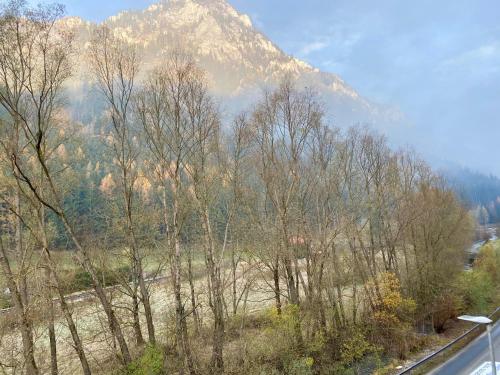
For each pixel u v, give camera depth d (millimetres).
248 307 39562
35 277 24547
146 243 35812
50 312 24828
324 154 39625
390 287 42062
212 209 34500
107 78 28094
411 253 52906
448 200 62906
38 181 25719
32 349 23141
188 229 36188
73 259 30578
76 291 37031
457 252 63594
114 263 38062
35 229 25453
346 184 42469
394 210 49906
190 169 29359
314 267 35656
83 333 33219
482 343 44031
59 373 27922
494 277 71000
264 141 35812
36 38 22812
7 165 22703
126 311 32625
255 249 35781
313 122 38625
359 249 46812
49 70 23562
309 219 38125
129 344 32562
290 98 36875
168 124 28172
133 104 29141
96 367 28797
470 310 55656
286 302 36438
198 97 29109
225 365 29125
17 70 22312
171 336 30703
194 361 28969
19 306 22328
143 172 31250
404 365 36906
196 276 40188
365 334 38844
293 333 32094
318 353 33469
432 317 48656
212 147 30781
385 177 49125
